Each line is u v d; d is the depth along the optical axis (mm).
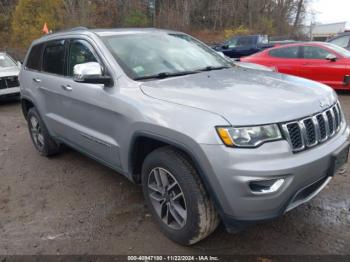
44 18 28922
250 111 2539
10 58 10781
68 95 3982
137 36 3926
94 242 3145
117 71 3377
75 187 4250
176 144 2693
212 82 3184
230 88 2980
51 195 4086
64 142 4594
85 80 3246
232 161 2438
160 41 3988
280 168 2426
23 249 3096
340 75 8773
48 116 4672
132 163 3273
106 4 40406
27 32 28453
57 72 4410
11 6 35938
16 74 9734
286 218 3344
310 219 3314
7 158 5438
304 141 2619
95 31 3912
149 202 3234
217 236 3119
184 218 2877
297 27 48469
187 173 2725
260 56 10180
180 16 42812
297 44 9602
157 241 3105
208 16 45406
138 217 3504
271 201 2477
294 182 2496
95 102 3506
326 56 9000
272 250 2912
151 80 3305
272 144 2473
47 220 3547
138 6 42062
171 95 2918
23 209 3805
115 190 4117
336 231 3117
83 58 3846
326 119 2834
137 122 2986
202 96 2809
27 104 5535
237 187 2451
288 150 2508
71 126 4102
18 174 4770
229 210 2555
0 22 34625
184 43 4191
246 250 2928
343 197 3689
